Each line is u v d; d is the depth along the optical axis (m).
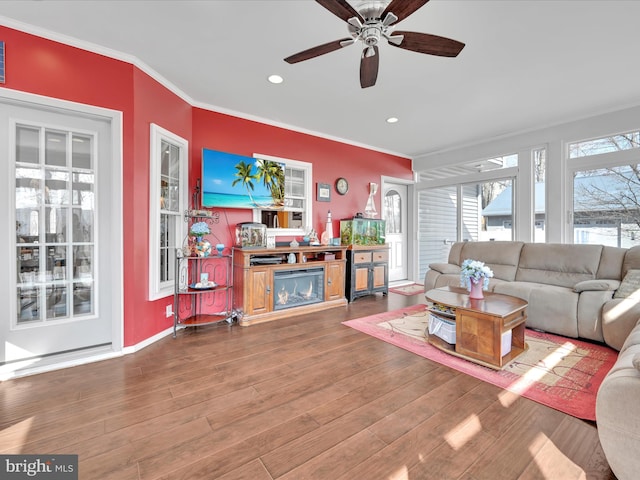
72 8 2.02
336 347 2.76
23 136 2.30
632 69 2.86
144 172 2.75
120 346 2.56
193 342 2.88
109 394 1.95
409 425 1.65
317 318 3.69
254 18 2.14
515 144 4.70
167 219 3.21
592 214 4.02
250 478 1.29
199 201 3.54
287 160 4.33
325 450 1.46
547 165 4.36
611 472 1.32
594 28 2.26
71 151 2.48
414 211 6.25
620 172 3.80
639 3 1.99
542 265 3.77
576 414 1.74
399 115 3.99
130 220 2.61
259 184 3.80
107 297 2.63
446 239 5.80
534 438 1.55
